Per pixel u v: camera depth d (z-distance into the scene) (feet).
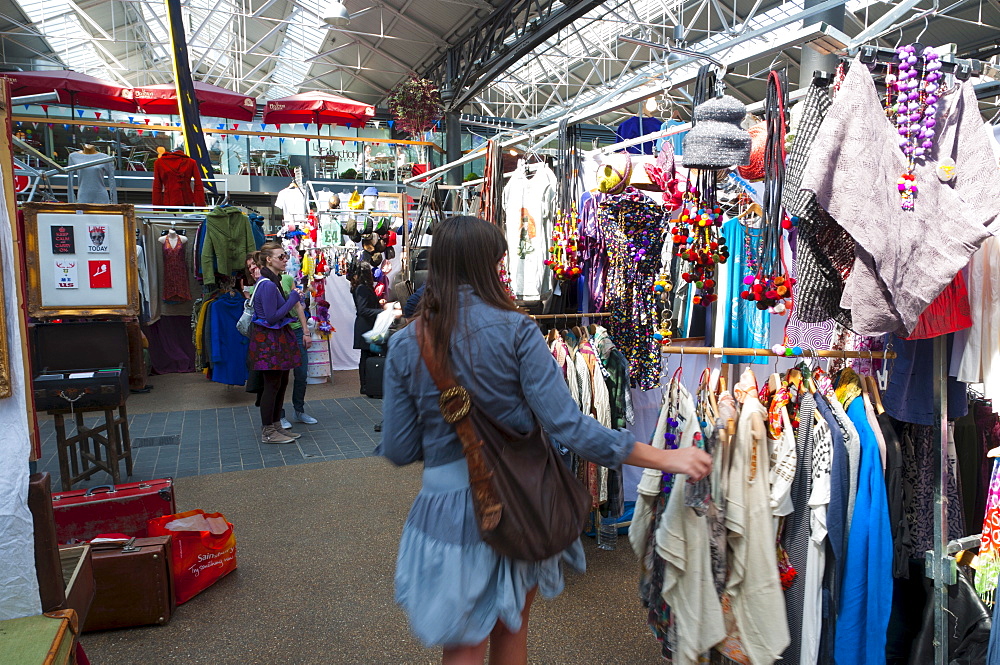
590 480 10.20
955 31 33.12
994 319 6.31
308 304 26.40
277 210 44.65
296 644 8.09
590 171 11.26
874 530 6.23
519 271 11.35
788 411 6.44
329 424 19.89
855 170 5.21
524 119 60.70
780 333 10.54
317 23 45.73
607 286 10.85
